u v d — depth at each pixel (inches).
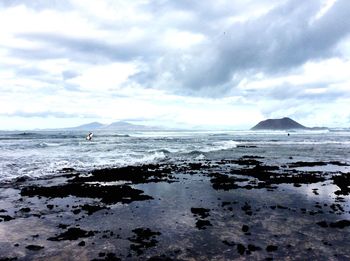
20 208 629.9
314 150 2149.4
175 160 1494.8
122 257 406.0
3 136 3612.2
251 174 1080.8
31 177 960.9
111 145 2359.7
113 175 1018.1
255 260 396.5
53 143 2423.7
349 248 435.2
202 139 3659.0
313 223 540.4
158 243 450.9
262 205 661.9
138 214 594.9
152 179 972.6
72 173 1051.9
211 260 396.8
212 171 1154.7
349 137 4436.5
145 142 2878.9
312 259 399.2
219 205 661.9
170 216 581.9
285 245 443.5
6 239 466.0
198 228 514.0
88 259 400.8
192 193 779.4
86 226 527.2
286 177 1013.2
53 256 409.4
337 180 952.9
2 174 982.4
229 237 473.7
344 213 603.8
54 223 541.6
